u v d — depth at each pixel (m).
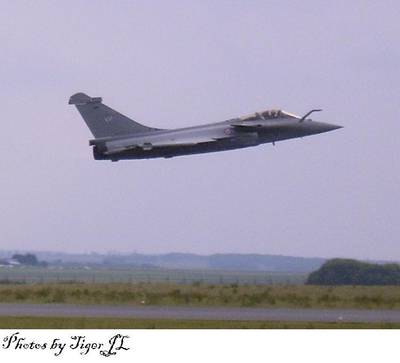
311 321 134.38
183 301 169.62
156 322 129.38
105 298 173.75
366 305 164.62
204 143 198.25
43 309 149.25
